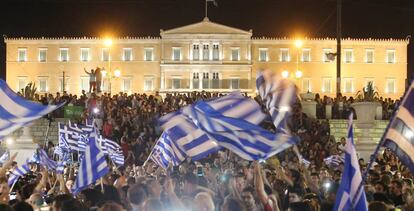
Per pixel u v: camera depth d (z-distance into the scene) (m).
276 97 12.00
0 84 11.39
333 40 108.75
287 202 14.70
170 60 109.06
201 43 109.00
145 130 39.94
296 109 39.44
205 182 17.59
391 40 109.94
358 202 8.90
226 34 108.62
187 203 11.86
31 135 41.22
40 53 110.44
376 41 109.69
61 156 23.22
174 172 19.41
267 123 27.38
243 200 12.45
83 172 13.86
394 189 15.24
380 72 110.00
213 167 25.00
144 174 19.11
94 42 110.25
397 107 8.63
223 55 108.81
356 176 8.98
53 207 10.30
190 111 12.82
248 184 15.02
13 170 18.80
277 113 11.98
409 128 8.70
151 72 109.56
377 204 10.05
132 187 11.64
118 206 9.35
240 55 108.81
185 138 14.80
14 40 110.00
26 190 14.83
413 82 8.56
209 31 108.62
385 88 110.19
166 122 14.93
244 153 11.61
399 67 110.12
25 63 110.12
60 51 110.38
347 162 9.09
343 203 9.05
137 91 109.62
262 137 11.70
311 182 14.97
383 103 48.09
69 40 109.88
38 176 18.20
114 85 109.69
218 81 108.69
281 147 11.51
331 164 24.89
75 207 9.53
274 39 109.06
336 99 49.50
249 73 108.69
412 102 8.62
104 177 16.17
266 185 14.26
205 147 14.73
